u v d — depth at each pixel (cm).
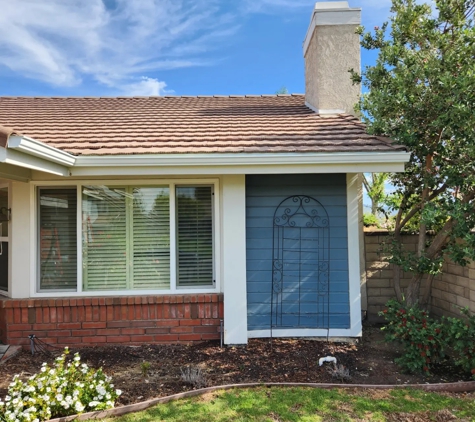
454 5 580
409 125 567
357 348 576
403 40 622
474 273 562
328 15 798
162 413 384
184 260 619
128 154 532
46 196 608
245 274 595
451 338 475
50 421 361
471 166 552
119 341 591
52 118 777
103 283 610
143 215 616
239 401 407
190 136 620
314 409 391
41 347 580
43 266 606
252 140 594
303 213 620
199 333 600
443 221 620
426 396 419
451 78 510
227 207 596
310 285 616
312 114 780
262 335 610
